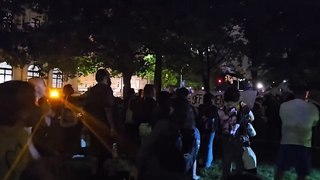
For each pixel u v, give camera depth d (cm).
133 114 1000
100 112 845
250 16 425
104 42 788
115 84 4941
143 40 552
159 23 500
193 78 4119
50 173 319
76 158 838
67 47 792
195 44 517
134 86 5275
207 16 456
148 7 498
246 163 850
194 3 464
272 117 1677
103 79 857
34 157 323
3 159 309
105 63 2286
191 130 730
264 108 1866
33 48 914
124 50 847
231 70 2094
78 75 3725
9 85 314
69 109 909
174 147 471
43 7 693
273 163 1241
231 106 865
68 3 571
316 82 399
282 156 768
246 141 858
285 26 416
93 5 540
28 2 930
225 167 855
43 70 2333
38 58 1244
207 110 1033
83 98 942
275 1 417
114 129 862
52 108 834
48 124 721
